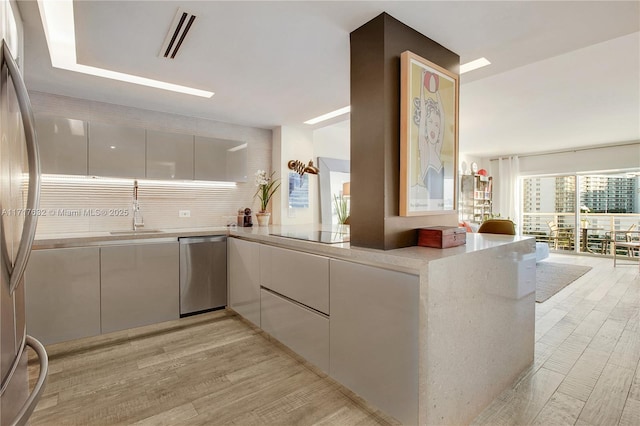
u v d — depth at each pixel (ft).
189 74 8.63
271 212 14.39
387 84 5.90
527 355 7.30
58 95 9.93
